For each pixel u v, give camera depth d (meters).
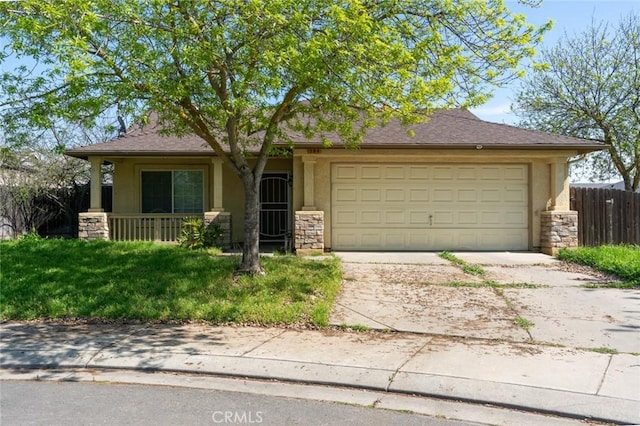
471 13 7.77
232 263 9.72
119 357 5.65
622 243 14.17
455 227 13.70
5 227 15.52
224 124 8.52
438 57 7.55
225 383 5.07
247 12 6.50
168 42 6.78
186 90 7.04
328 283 8.71
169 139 14.23
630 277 9.73
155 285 8.29
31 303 7.59
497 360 5.52
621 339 6.29
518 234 13.77
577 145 12.90
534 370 5.21
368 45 6.71
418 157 13.42
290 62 6.59
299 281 8.60
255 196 8.96
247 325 6.90
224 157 8.84
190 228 13.34
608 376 5.04
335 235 13.59
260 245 15.38
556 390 4.70
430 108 8.16
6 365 5.53
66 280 8.59
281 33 6.73
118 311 7.27
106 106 7.09
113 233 14.31
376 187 13.61
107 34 6.59
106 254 10.55
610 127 20.36
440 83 7.08
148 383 5.06
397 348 5.94
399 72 6.82
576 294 8.63
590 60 20.77
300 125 9.29
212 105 7.79
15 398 4.65
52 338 6.34
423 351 5.83
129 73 6.83
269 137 8.77
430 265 11.34
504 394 4.63
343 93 7.54
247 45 6.76
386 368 5.27
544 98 21.67
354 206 13.59
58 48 5.91
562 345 6.06
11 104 7.22
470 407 4.50
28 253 10.73
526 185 13.77
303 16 6.44
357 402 4.59
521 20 7.84
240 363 5.45
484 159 13.62
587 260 11.53
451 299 8.27
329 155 13.12
